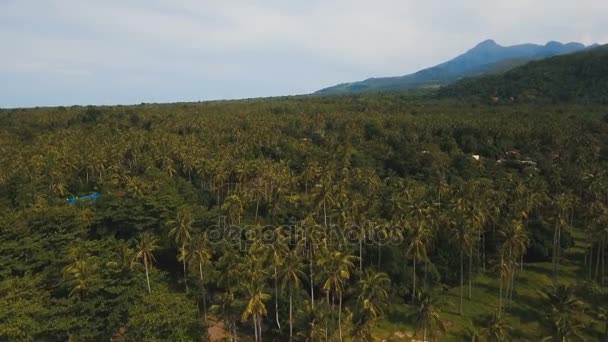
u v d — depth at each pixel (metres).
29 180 128.88
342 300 86.94
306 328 71.62
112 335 72.00
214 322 82.44
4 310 62.31
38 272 82.75
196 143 169.62
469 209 96.81
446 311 87.81
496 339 75.31
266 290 79.62
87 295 70.25
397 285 89.56
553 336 77.44
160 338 64.38
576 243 116.19
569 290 86.06
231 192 131.00
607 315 78.94
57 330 63.91
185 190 128.88
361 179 129.50
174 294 75.44
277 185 123.19
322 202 102.75
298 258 76.69
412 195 118.19
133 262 78.19
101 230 101.56
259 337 73.38
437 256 98.06
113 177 133.50
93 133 199.75
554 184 131.75
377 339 78.62
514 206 106.69
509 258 87.31
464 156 168.88
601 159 164.75
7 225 90.94
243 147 169.12
